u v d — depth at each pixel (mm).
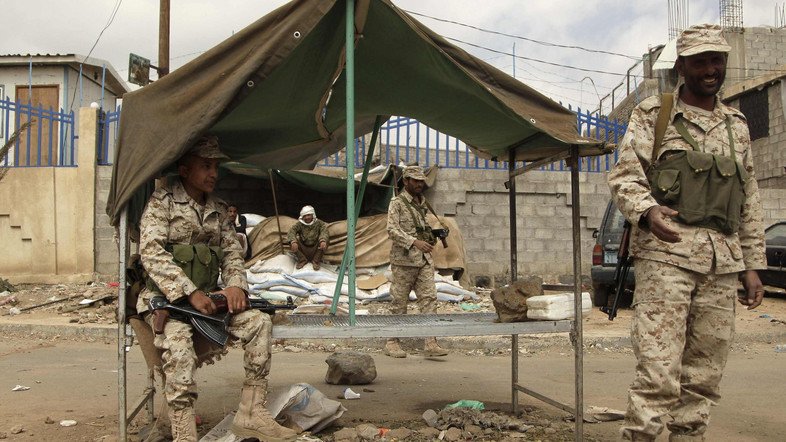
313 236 10961
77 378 5965
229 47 3395
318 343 8203
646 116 3148
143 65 12383
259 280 10609
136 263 3619
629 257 3227
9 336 9023
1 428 4133
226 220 3791
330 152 5105
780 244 12180
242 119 3947
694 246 2986
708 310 3074
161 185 3850
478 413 4258
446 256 11500
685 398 3207
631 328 3141
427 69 3826
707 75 3045
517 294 3840
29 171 13305
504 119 4047
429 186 13359
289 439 3373
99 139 13484
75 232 13188
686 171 3025
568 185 13914
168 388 3285
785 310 11008
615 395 5320
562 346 8281
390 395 5207
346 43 3494
